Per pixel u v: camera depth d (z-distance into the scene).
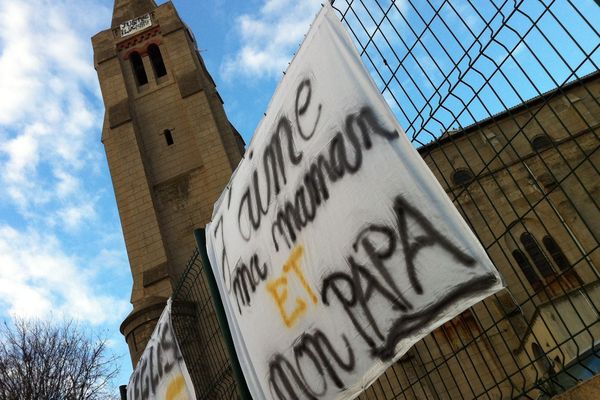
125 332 23.12
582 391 3.11
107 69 32.69
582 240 18.45
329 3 4.58
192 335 8.20
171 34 33.34
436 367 4.67
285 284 5.03
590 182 18.80
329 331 4.41
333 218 4.36
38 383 24.70
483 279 3.16
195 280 8.30
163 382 8.34
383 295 3.85
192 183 28.42
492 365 13.59
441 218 3.45
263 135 5.49
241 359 5.71
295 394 4.82
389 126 3.89
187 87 30.86
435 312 3.43
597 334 11.52
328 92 4.49
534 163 19.00
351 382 4.17
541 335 12.16
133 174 28.52
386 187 3.86
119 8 36.06
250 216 5.72
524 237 19.25
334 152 4.37
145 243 26.39
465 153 18.12
